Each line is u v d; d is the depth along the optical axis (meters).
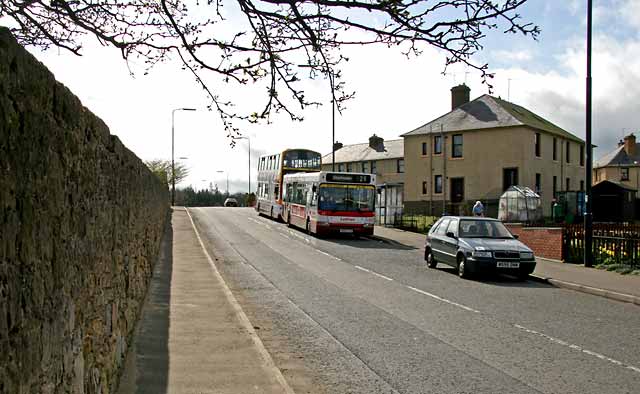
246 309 10.70
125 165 6.58
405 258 19.86
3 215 2.22
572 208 36.84
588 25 16.80
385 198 34.00
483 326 9.41
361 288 13.34
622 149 70.25
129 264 7.30
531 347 8.06
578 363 7.25
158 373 6.23
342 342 8.31
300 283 13.98
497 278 15.54
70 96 3.36
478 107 45.16
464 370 6.94
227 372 6.36
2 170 2.21
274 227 32.75
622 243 16.70
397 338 8.55
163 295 11.23
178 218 37.81
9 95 2.31
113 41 5.45
